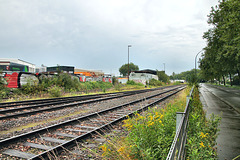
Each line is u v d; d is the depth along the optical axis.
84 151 5.16
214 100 19.83
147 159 3.40
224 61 21.89
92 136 6.25
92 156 4.84
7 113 10.51
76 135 6.61
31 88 21.16
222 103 17.22
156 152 3.62
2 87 18.22
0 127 7.67
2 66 35.62
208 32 21.05
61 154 4.95
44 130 6.82
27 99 17.28
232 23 13.04
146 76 62.59
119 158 3.95
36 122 8.82
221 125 8.51
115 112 11.36
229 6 13.13
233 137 6.67
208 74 34.16
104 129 7.30
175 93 27.80
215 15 18.73
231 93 30.59
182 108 8.95
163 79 82.69
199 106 9.83
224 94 28.34
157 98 20.03
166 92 30.39
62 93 22.83
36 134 6.45
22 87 20.80
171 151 2.41
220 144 5.95
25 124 8.40
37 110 10.96
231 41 14.45
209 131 5.65
